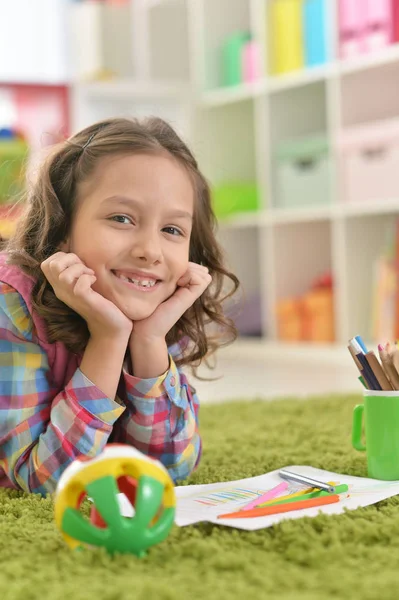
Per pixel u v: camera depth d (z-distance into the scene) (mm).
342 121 3438
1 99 4066
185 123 4219
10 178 3369
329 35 3463
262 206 3850
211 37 4152
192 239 1381
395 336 3271
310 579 806
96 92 4082
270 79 3762
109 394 1177
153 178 1182
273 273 3822
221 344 1501
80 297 1142
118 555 871
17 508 1122
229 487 1161
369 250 3475
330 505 1052
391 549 898
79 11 4387
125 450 890
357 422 1325
